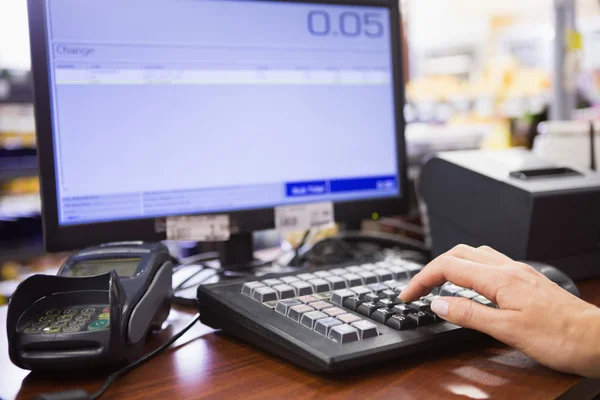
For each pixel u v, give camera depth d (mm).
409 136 1236
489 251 559
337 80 846
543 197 705
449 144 1267
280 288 594
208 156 759
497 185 752
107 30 701
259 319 526
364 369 483
